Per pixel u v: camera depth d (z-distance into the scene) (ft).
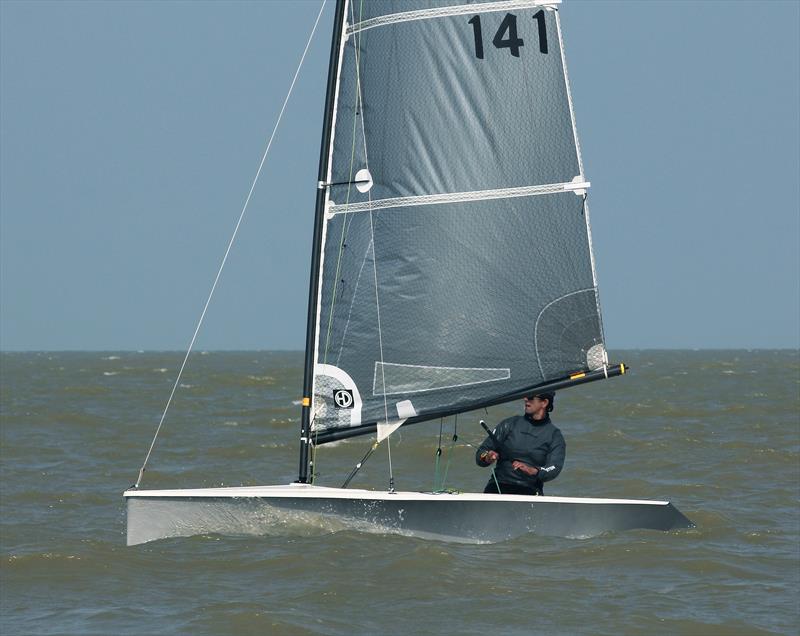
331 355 166.40
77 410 474.08
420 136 165.89
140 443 340.59
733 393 625.82
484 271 166.20
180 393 637.30
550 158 165.89
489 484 173.58
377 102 165.89
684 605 137.49
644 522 174.50
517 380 166.50
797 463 288.71
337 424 166.71
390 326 166.20
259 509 163.32
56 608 135.54
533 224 165.99
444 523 164.04
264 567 150.30
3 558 156.76
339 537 162.50
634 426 402.11
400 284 166.20
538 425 170.09
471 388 166.40
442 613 132.16
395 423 166.20
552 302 165.89
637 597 140.26
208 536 164.14
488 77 165.78
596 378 165.07
